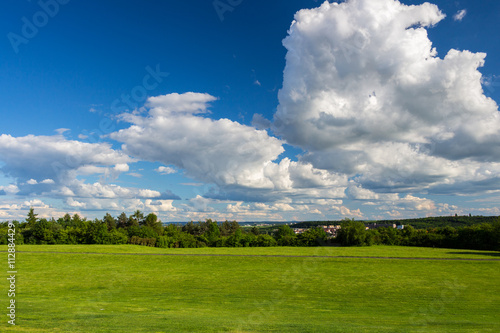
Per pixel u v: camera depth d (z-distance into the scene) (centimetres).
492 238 8875
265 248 9500
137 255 7419
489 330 1991
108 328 1708
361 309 2870
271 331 1788
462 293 3788
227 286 4153
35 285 4066
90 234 10056
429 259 6912
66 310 2364
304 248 9419
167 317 2202
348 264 6281
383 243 10412
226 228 15850
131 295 3469
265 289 3956
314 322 2184
